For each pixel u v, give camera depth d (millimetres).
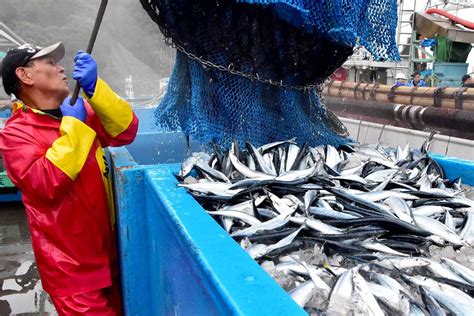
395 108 5168
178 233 1573
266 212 2014
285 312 978
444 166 2812
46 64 2275
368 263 1547
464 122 4180
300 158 2596
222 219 1964
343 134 3490
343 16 2225
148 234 2309
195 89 2744
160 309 2086
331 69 2982
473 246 1769
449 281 1497
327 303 1315
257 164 2543
